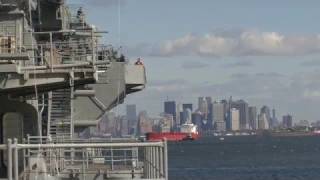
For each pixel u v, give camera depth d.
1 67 55.16
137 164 49.88
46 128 79.88
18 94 63.53
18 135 66.25
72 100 81.56
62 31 74.69
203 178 174.88
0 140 66.12
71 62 63.28
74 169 51.12
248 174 189.50
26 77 56.47
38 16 78.62
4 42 58.91
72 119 81.00
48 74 57.47
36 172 43.56
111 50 86.25
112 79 88.94
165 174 34.19
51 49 60.16
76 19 86.31
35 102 73.56
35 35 73.44
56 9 80.62
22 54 55.81
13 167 32.31
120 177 47.91
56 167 47.78
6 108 66.44
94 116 89.69
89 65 60.12
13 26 65.19
